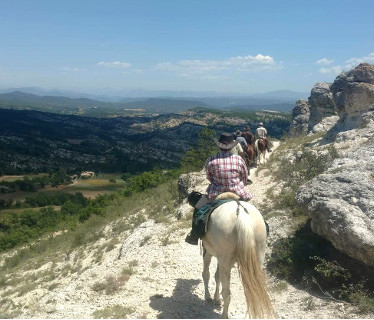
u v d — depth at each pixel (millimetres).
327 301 4301
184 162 20422
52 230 21203
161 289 5316
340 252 4703
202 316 4340
